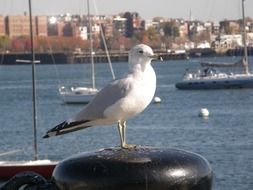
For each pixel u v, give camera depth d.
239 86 75.25
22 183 4.15
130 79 5.21
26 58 186.25
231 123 44.81
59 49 188.75
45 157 31.23
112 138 36.84
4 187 4.20
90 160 4.00
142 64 5.28
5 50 190.00
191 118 49.44
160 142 36.66
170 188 3.92
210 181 4.07
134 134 40.47
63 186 4.01
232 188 21.67
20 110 62.94
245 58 78.62
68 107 61.41
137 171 3.90
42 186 4.13
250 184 22.06
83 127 5.23
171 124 45.50
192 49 195.88
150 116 51.06
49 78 130.50
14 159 29.69
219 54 183.00
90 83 87.31
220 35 198.25
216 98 67.06
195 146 33.84
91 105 5.22
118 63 175.38
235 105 59.88
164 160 3.96
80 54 185.38
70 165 4.01
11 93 89.31
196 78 77.50
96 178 3.91
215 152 30.78
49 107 62.31
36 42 189.25
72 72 149.38
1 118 55.38
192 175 3.95
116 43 186.50
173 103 63.25
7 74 160.75
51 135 5.15
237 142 34.31
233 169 24.86
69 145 34.69
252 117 48.53
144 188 3.90
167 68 155.25
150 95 5.23
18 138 39.91
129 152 4.13
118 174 3.90
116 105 5.11
